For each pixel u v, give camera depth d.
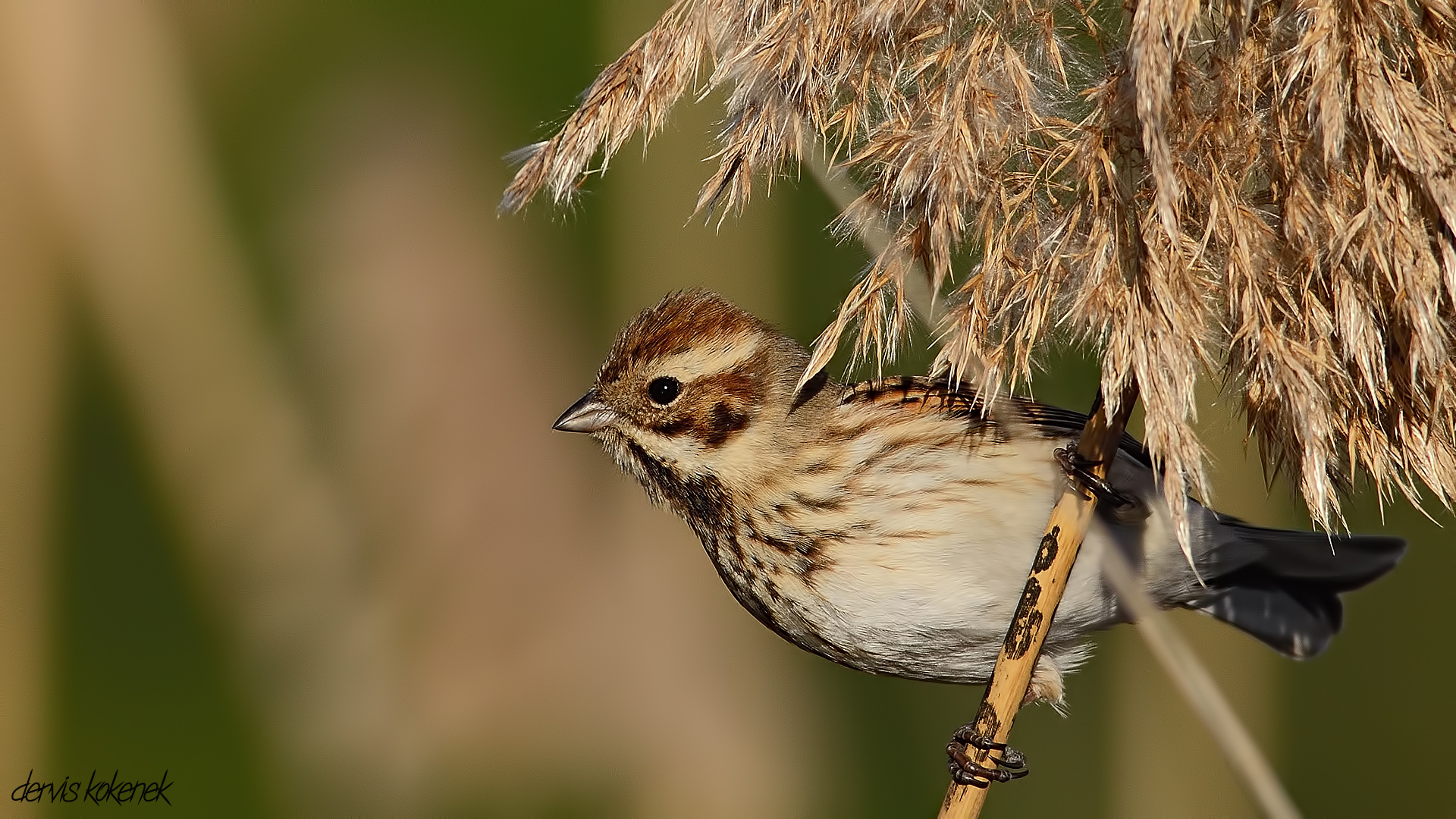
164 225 9.48
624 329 8.27
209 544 9.60
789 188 9.77
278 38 10.29
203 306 9.61
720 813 9.52
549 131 8.58
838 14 5.23
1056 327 5.34
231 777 9.55
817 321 9.77
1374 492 5.33
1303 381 5.01
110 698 9.59
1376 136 4.93
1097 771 9.80
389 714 9.57
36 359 9.29
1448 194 4.83
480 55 10.33
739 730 9.73
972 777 5.82
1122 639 9.45
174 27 9.81
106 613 9.66
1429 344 4.91
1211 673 9.54
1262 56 5.03
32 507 9.36
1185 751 9.23
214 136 10.02
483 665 9.62
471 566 9.74
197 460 9.59
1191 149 5.07
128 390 9.48
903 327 5.29
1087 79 5.33
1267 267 5.11
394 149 10.28
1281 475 6.16
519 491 9.86
